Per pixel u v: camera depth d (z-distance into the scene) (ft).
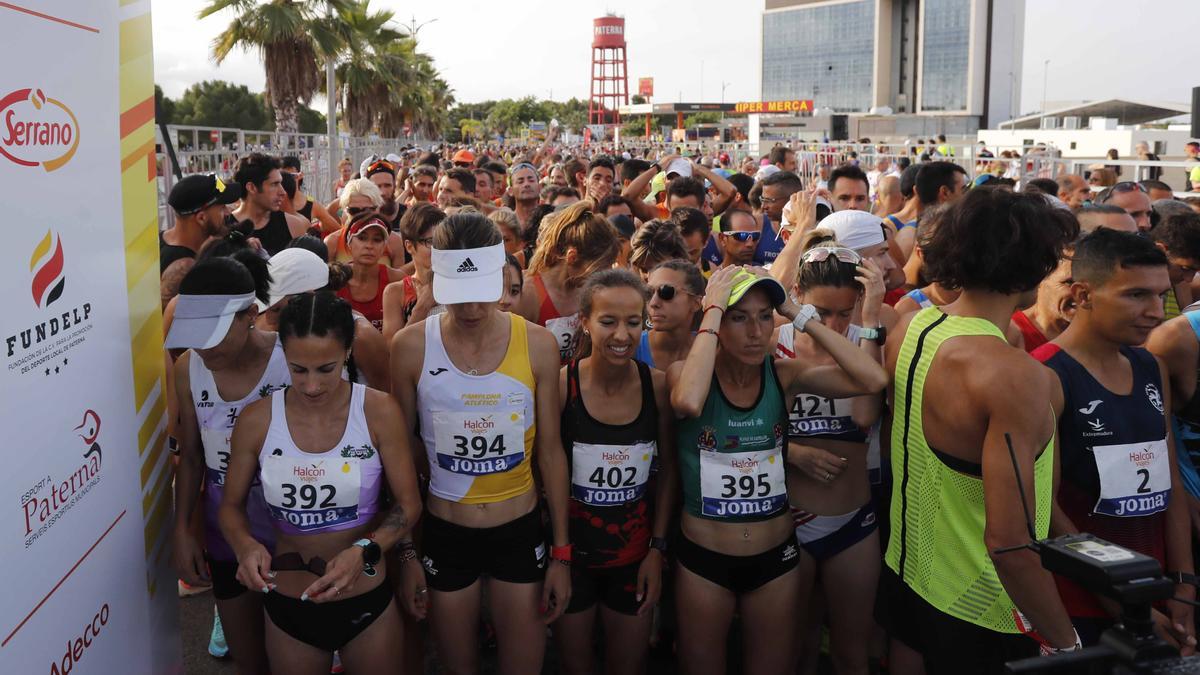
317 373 7.94
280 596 8.66
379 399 8.65
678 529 9.80
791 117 262.88
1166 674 4.52
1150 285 7.88
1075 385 8.37
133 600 7.98
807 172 60.44
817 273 10.06
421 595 9.63
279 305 11.03
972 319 7.17
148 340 8.36
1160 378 8.70
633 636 10.02
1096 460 8.34
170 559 9.22
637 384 9.59
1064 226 6.90
